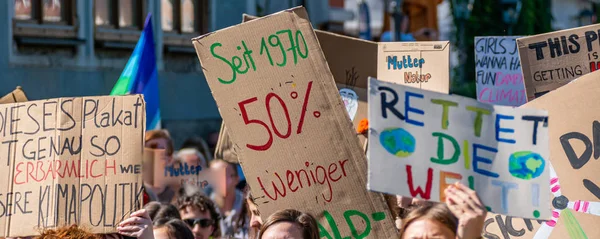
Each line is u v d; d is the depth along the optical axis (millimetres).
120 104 8125
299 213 7465
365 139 9062
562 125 8055
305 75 7910
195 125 28078
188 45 27578
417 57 9445
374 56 9539
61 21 24094
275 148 7918
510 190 6527
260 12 30781
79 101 8188
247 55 7984
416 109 6441
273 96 7941
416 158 6387
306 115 7887
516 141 6590
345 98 9430
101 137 8086
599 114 7941
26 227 8086
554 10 40719
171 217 10031
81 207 8008
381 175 6289
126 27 25734
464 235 6039
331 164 7836
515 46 11727
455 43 27984
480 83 11859
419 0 33375
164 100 27031
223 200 13430
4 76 22609
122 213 7949
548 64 9141
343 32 35750
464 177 6465
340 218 7805
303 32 7934
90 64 24859
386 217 7723
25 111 8281
